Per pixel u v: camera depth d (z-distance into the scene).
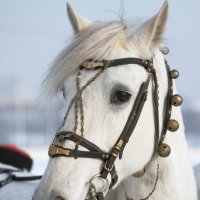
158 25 4.41
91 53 4.16
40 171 11.99
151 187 4.61
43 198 3.87
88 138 4.04
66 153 3.96
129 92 4.16
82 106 4.05
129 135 4.18
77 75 4.14
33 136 41.75
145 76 4.32
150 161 4.58
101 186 4.10
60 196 3.87
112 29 4.30
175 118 4.72
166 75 4.64
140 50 4.34
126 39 4.36
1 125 46.12
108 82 4.11
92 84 4.10
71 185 3.92
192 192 4.82
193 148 25.67
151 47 4.43
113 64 4.17
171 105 4.62
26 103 47.47
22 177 6.33
